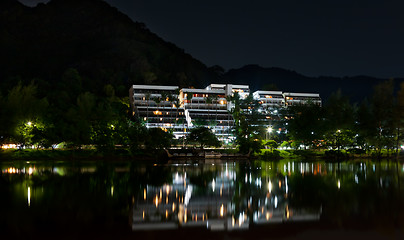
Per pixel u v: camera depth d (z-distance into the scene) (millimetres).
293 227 27281
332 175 66375
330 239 24141
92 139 127500
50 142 120750
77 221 29031
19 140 116000
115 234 25500
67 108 148250
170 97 195500
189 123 196875
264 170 78438
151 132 137250
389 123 137375
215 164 101438
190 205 36219
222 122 197000
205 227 27562
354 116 151000
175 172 73312
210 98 198500
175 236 25219
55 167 85562
